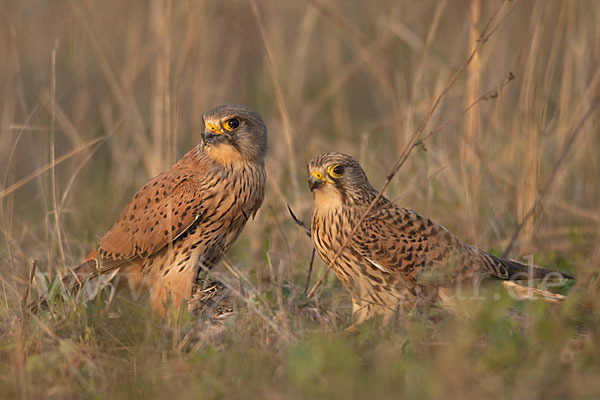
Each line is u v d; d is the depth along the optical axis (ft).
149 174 46.11
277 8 56.70
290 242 41.45
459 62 48.83
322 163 32.81
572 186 43.01
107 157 53.11
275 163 47.47
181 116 51.67
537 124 40.32
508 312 30.27
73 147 48.93
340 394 23.03
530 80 41.06
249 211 35.58
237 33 53.31
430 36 44.68
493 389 22.90
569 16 44.01
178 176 34.78
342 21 48.11
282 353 26.89
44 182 44.39
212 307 32.37
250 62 58.08
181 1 51.03
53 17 56.65
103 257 35.06
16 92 51.03
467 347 25.90
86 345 27.91
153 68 53.36
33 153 48.70
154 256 35.04
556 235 40.24
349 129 56.70
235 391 24.34
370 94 65.51
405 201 42.57
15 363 26.50
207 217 34.47
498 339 26.22
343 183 32.89
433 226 33.63
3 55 51.83
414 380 23.13
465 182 40.01
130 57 55.01
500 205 41.70
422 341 27.58
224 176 34.45
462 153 40.60
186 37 46.65
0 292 34.60
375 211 33.22
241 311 30.09
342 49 68.80
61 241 35.99
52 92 37.35
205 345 28.30
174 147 43.01
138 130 49.14
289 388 23.86
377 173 47.01
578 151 42.75
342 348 24.98
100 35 57.98
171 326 29.50
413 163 44.42
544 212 40.47
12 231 39.11
